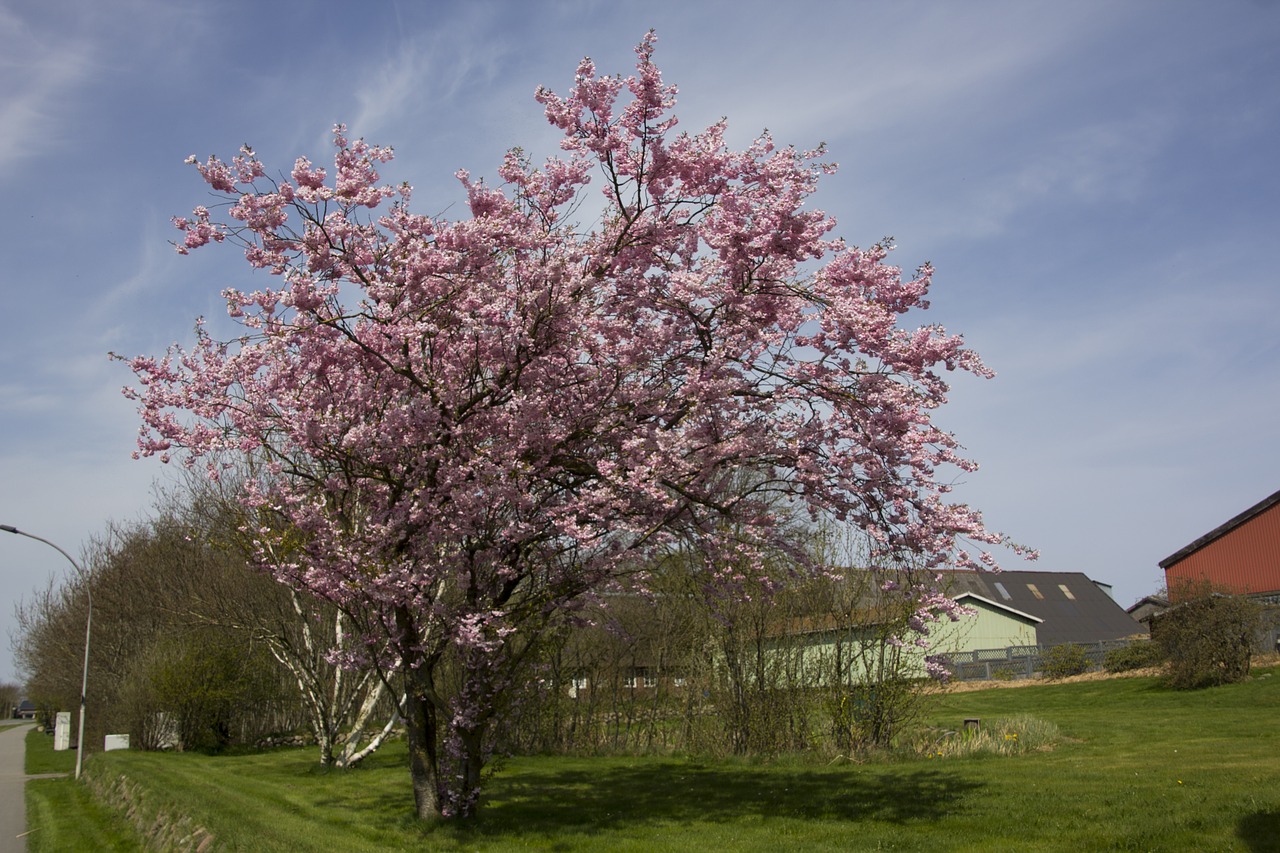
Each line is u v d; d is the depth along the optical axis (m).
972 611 10.20
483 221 9.38
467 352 9.93
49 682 49.88
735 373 9.52
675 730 19.22
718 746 16.88
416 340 9.80
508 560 10.34
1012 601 53.69
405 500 10.00
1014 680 31.86
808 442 9.36
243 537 12.00
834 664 16.08
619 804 12.08
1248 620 22.84
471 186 9.64
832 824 9.77
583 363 10.09
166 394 9.88
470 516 9.58
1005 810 9.59
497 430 10.01
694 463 9.39
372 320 9.84
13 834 15.37
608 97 9.02
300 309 9.23
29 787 23.45
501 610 10.04
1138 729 16.47
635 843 9.42
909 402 8.95
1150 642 28.31
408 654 10.38
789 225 8.66
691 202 9.38
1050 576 58.44
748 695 16.80
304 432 9.75
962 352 8.73
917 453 8.85
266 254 9.42
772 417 9.70
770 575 11.82
